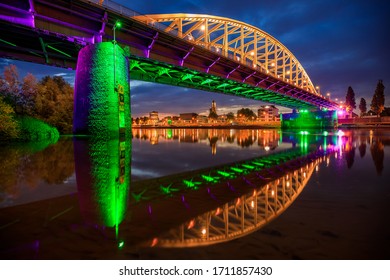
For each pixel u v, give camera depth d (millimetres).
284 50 80875
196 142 28094
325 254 3104
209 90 61219
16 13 22156
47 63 33688
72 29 25734
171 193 6324
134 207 5152
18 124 25266
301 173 8828
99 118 25125
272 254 3135
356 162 11156
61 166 10289
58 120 41062
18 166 10172
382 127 84438
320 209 4824
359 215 4449
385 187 6551
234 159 13469
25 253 3221
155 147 21312
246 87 58938
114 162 11625
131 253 3225
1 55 30516
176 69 41656
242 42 62875
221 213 4746
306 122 82688
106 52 25438
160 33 31812
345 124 107125
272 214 4602
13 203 5340
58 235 3738
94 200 5617
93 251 3273
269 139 31859
